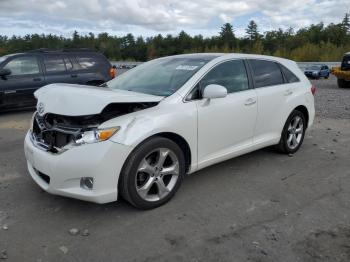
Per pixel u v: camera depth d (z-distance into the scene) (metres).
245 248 3.15
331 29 106.00
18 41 104.81
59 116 3.66
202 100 4.19
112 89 4.35
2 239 3.28
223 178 4.73
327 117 9.32
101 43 106.00
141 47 106.19
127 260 2.99
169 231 3.42
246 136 4.84
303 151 6.00
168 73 4.58
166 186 3.96
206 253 3.08
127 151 3.49
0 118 9.27
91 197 3.43
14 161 5.46
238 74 4.81
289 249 3.14
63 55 10.54
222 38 112.56
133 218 3.65
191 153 4.12
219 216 3.71
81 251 3.11
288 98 5.45
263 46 104.06
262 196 4.20
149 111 3.76
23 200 4.06
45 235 3.35
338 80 19.17
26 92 9.80
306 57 79.69
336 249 3.14
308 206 3.95
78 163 3.38
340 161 5.50
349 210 3.86
